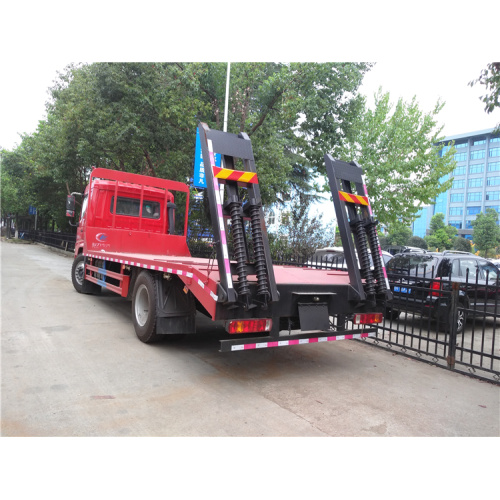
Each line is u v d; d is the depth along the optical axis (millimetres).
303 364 5434
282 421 3643
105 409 3680
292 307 4586
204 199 14523
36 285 11078
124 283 6941
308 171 22828
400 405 4176
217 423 3529
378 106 20094
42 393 3943
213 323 7711
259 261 4164
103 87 12375
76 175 21594
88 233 8414
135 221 9039
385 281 5160
